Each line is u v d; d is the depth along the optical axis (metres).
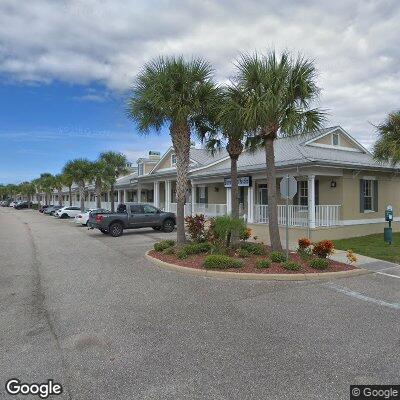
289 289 7.87
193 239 12.95
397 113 14.81
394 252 12.46
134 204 20.41
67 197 73.56
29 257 12.62
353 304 6.77
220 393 3.73
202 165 25.48
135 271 9.84
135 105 11.95
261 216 18.73
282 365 4.33
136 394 3.74
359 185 18.20
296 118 9.77
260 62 10.14
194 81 11.65
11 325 5.79
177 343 4.99
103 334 5.34
